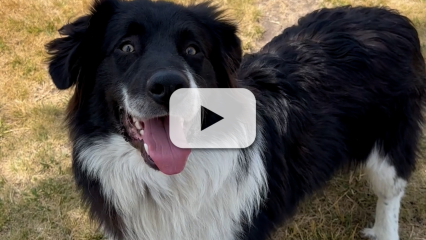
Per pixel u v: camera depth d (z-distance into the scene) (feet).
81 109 2.41
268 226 2.63
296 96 2.69
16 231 3.22
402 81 2.87
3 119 3.86
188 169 2.36
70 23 2.42
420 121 3.06
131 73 2.25
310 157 2.73
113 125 2.35
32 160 3.59
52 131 3.77
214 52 2.46
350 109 2.79
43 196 3.37
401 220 3.23
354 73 2.81
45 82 4.17
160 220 2.46
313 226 3.14
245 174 2.43
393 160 2.97
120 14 2.37
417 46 3.03
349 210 3.27
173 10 2.38
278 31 4.66
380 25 2.95
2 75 4.24
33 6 5.00
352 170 3.06
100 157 2.40
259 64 2.75
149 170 2.36
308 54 2.82
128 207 2.45
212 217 2.45
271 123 2.58
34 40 4.60
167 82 2.08
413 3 4.95
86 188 2.49
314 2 5.01
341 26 2.94
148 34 2.32
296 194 2.74
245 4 4.93
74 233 3.20
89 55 2.39
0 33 4.66
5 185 3.44
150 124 2.23
